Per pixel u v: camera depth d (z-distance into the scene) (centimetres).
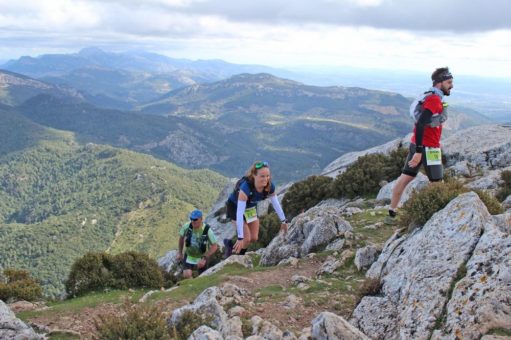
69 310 1083
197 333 675
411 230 1028
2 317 829
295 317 914
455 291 657
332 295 1035
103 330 704
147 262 1620
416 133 973
